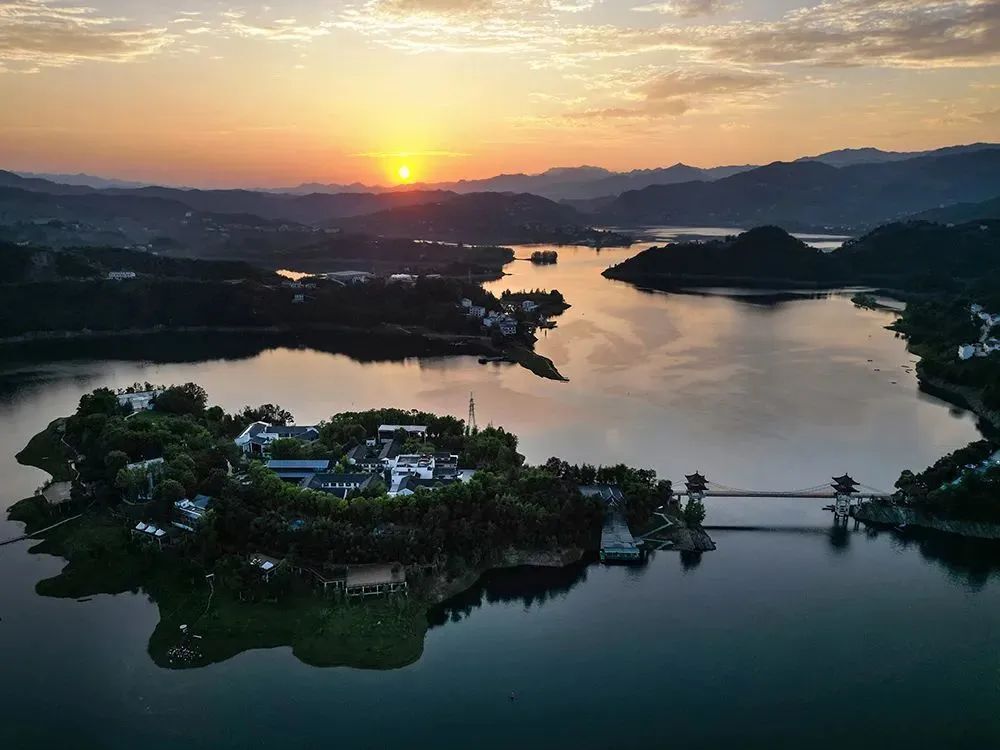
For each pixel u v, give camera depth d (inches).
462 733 5703.7
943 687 6294.3
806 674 6441.9
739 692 6205.7
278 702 6028.5
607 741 5644.7
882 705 6072.8
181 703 6008.9
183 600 7332.7
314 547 7810.0
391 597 7303.2
